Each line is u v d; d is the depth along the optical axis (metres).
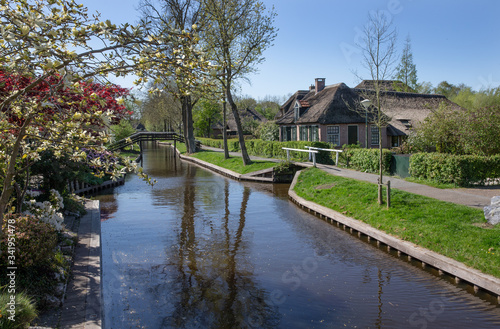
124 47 3.71
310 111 31.20
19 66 3.88
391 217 9.79
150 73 3.81
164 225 11.48
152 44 3.74
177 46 3.83
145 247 9.36
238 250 9.11
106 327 5.55
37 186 11.71
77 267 6.70
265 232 10.70
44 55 3.46
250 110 61.44
